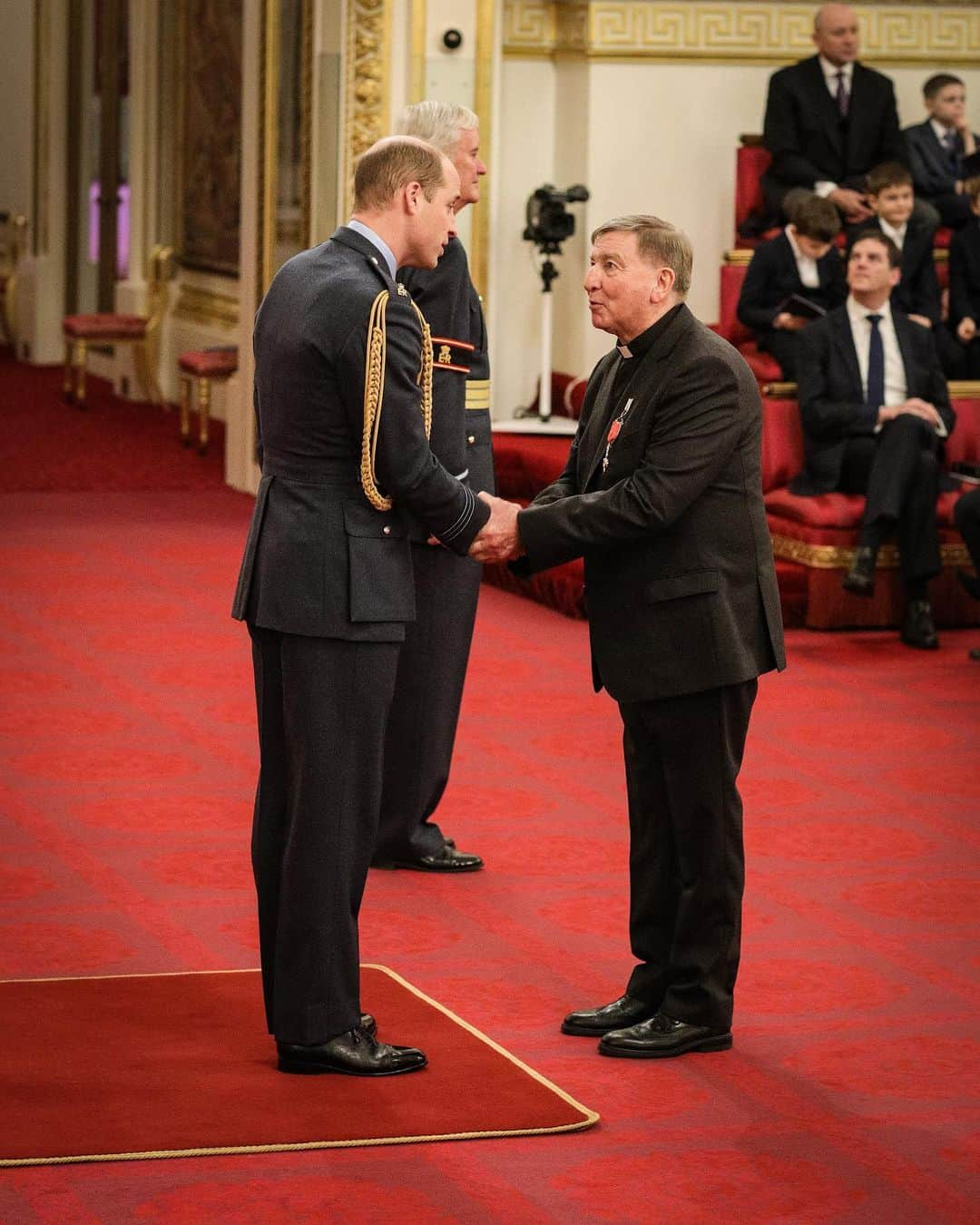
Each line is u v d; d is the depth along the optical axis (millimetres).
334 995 5367
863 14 15445
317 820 5301
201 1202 4594
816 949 6547
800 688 10312
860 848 7660
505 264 15391
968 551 11312
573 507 5441
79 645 10875
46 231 24406
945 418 11719
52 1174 4723
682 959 5648
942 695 10227
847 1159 4949
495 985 6188
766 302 13078
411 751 7234
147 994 5969
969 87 15727
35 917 6648
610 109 14930
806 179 14266
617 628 5562
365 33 14133
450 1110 5156
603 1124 5133
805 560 11680
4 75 25703
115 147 22703
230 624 11539
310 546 5250
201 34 20109
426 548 7148
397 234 5344
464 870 7328
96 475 16875
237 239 19391
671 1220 4586
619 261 5449
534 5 15180
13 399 21156
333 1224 4508
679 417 5406
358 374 5156
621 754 9008
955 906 7012
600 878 7266
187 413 18453
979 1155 4980
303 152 14758
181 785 8305
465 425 7273
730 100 15125
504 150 15344
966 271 13422
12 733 9047
